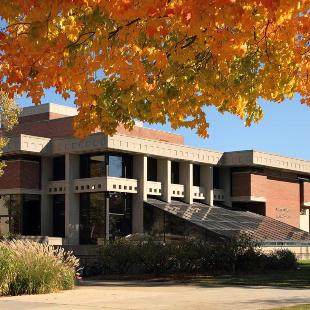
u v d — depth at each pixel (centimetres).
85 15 868
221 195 4984
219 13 714
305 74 1175
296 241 4194
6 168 4219
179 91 1060
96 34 902
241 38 916
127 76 941
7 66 957
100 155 4103
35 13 785
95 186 4022
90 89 997
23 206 4144
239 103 1127
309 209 5738
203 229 3791
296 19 985
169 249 2783
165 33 809
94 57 972
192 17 720
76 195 4147
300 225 5625
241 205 5128
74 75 945
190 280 2362
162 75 1048
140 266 2786
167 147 4397
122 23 872
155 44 977
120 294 1742
